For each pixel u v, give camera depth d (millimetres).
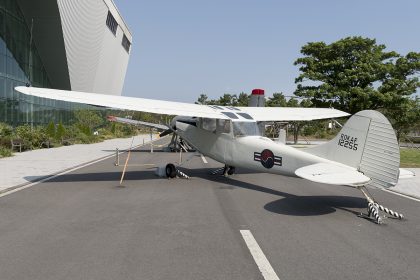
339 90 28078
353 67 29359
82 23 38312
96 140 32625
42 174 11609
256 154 9250
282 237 5312
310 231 5648
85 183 10016
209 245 4898
